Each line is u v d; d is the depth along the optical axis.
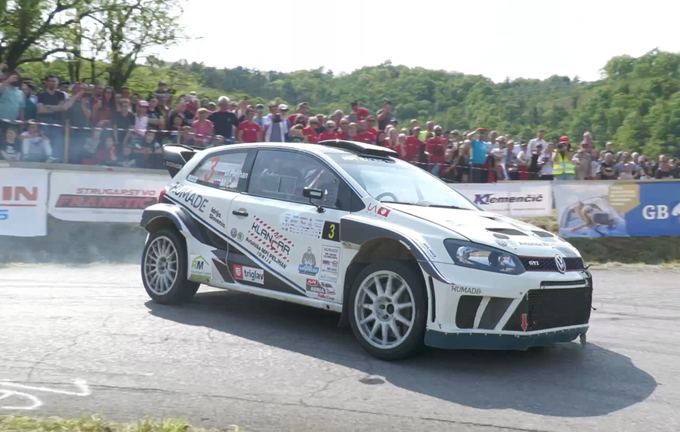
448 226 4.76
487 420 3.65
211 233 5.99
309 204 5.43
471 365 4.75
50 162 10.98
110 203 10.56
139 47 18.27
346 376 4.36
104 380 4.05
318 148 5.78
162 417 3.47
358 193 5.21
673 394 4.27
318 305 5.20
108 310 5.95
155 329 5.33
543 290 4.61
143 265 6.46
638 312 7.17
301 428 3.42
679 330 6.27
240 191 5.96
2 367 4.22
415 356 4.90
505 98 148.12
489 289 4.45
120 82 18.47
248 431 3.34
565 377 4.56
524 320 4.50
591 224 12.80
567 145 16.81
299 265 5.35
